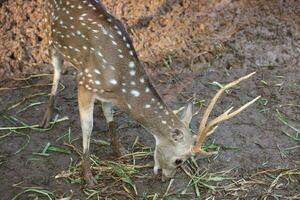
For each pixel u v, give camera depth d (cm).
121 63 854
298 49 1191
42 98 1083
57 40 908
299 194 925
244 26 1218
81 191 913
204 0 1242
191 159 968
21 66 1136
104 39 856
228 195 920
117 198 905
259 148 1003
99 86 861
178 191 921
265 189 931
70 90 1101
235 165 970
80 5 880
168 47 1182
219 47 1182
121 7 1220
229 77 1141
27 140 1000
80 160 966
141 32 1193
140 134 1020
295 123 1053
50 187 918
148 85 865
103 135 1016
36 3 1198
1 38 1155
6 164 955
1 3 1191
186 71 1149
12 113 1048
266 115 1066
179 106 1073
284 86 1127
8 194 905
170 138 844
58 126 1028
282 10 1242
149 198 906
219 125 1042
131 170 947
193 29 1209
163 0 1232
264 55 1180
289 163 977
